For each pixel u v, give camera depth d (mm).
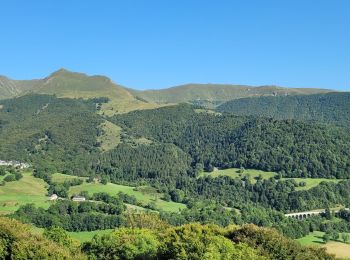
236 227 87312
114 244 89375
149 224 151250
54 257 78312
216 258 67250
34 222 162375
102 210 185750
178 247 70875
